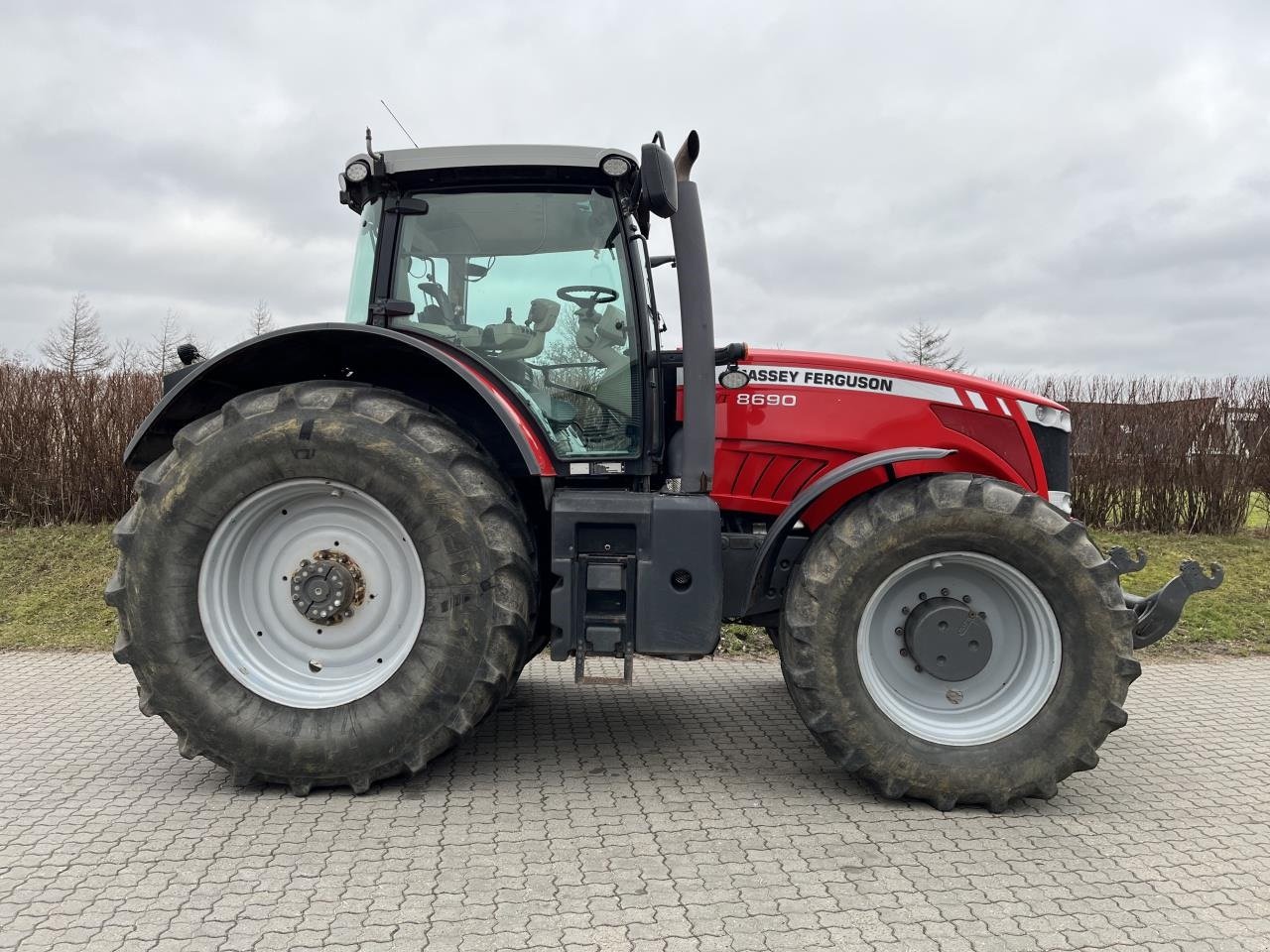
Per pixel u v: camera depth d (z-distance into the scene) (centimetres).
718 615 296
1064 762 283
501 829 265
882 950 201
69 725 374
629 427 333
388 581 300
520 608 289
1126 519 939
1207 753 353
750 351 363
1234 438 930
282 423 288
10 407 815
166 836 259
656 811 281
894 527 287
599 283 334
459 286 336
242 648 297
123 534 291
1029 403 361
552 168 328
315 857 245
